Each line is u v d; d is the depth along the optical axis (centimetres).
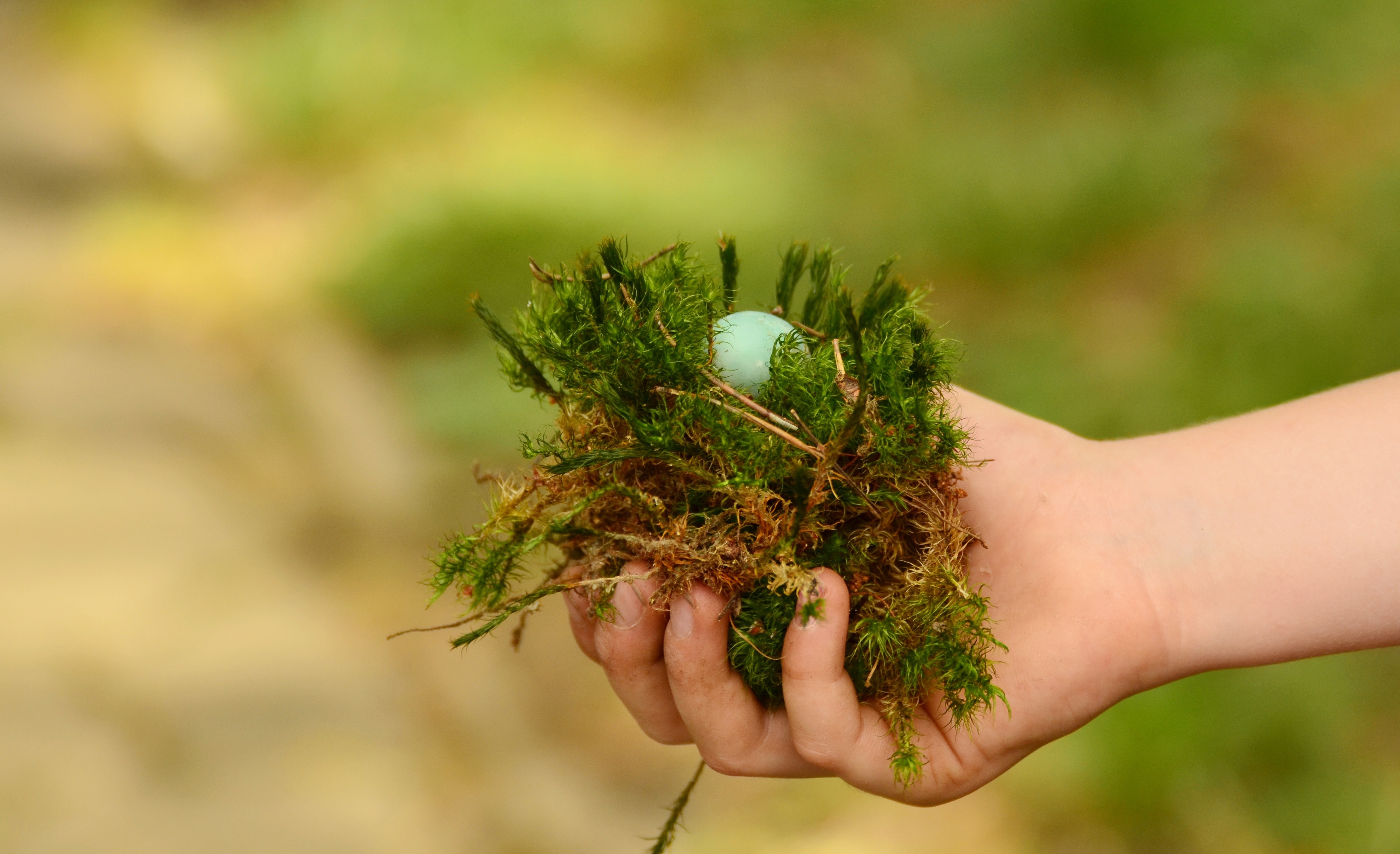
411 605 101
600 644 65
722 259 66
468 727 91
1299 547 66
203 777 87
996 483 68
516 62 205
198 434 130
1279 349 114
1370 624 66
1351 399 67
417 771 88
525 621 66
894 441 63
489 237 143
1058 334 124
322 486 121
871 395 63
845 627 64
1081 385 116
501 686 93
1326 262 123
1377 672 89
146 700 93
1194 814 83
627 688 66
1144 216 134
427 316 140
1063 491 68
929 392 64
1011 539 68
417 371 132
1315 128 143
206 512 117
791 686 64
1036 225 134
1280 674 85
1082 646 66
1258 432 67
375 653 98
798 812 84
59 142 210
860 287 132
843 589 63
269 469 124
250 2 262
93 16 261
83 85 239
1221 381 113
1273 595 66
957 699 64
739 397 64
